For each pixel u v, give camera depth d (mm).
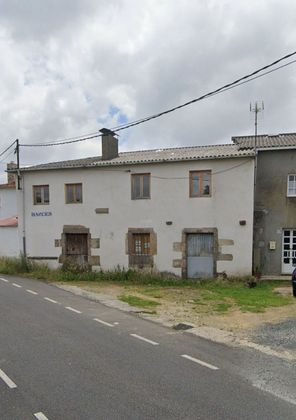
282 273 16969
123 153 20797
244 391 4613
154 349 6406
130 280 16094
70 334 7316
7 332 7379
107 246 17641
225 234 15977
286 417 3939
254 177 15992
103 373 5203
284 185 16984
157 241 16844
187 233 16500
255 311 9891
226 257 15953
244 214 15766
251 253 15680
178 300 11680
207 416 3953
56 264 18547
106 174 17672
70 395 4465
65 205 18406
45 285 14344
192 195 16438
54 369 5348
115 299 11688
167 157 17156
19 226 19203
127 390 4621
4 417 3918
